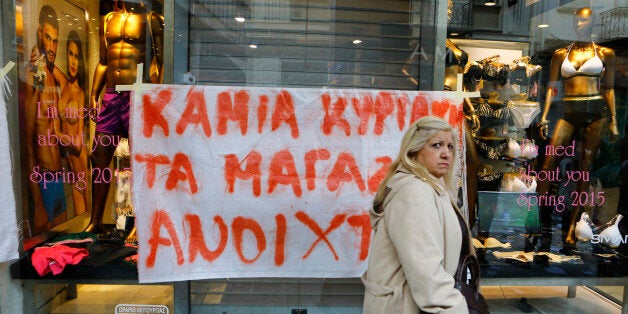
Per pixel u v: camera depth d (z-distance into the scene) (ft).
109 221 9.76
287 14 9.43
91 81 10.16
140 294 9.53
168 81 8.72
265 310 9.13
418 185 4.62
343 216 8.05
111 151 9.57
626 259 9.25
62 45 9.62
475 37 10.18
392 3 9.54
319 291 9.21
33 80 8.80
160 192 7.81
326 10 9.48
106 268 8.49
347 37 9.53
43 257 8.13
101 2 10.00
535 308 9.74
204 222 7.91
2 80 7.80
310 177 8.01
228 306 9.12
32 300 8.64
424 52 9.41
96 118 9.78
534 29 10.24
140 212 7.74
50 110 9.27
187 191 7.87
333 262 8.07
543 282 8.68
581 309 9.74
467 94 8.13
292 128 7.98
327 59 9.52
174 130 7.81
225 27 9.29
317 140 8.01
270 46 9.41
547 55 10.19
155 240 7.77
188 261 7.88
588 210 9.91
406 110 8.09
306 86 9.52
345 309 9.18
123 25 9.36
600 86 10.12
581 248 9.71
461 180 8.21
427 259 4.21
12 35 8.26
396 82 9.61
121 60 9.34
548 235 9.78
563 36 10.17
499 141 10.03
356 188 8.05
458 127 8.13
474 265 4.98
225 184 7.91
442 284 4.17
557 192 9.95
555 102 10.14
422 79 9.43
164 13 8.63
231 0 9.27
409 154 5.05
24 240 8.52
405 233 4.36
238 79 9.36
